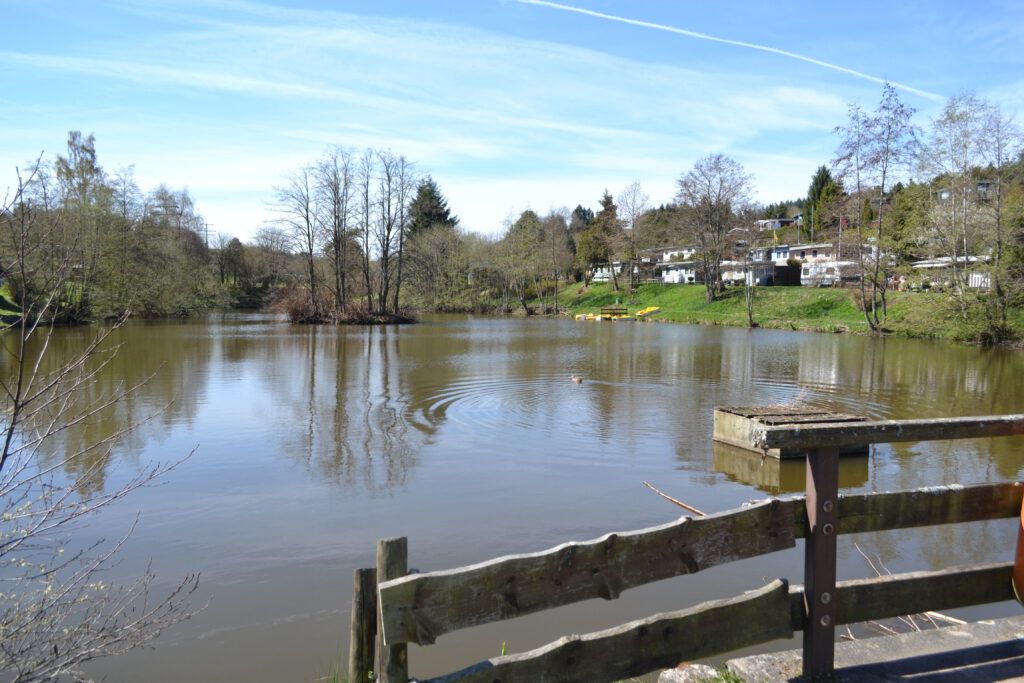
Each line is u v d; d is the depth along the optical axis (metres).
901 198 37.06
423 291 70.06
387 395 15.59
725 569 5.94
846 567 6.04
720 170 52.81
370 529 7.04
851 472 9.23
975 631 3.52
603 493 8.27
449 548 6.56
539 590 2.44
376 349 27.45
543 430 11.88
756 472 9.19
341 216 47.31
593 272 79.06
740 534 2.80
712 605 2.81
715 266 56.94
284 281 58.88
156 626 4.89
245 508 7.66
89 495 7.96
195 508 7.62
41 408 4.21
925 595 3.16
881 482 8.75
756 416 10.30
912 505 3.03
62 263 4.20
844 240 38.84
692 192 53.50
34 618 3.78
